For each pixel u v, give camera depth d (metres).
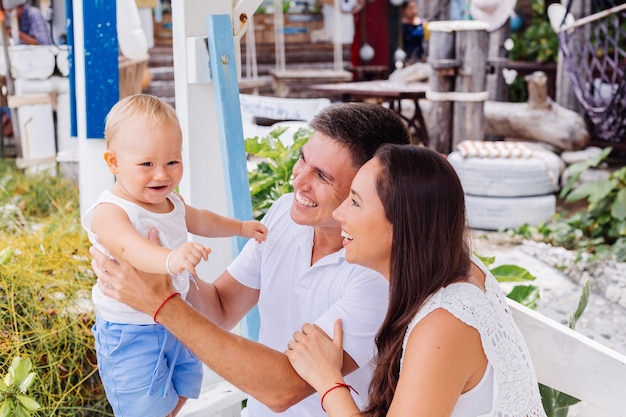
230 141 2.34
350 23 10.21
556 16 7.20
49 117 6.25
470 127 6.96
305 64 10.15
